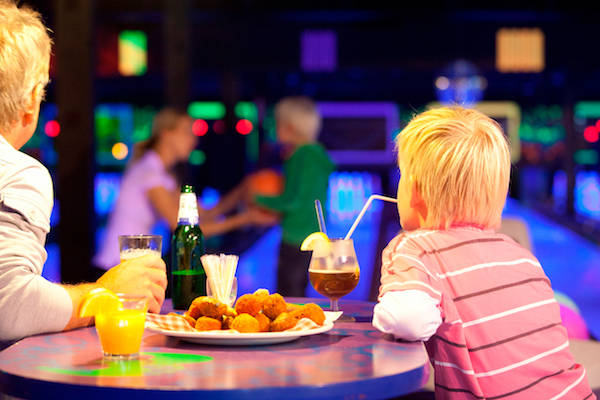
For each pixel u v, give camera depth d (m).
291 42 12.05
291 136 4.30
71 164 4.74
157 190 3.48
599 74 14.32
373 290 4.27
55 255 9.04
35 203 1.48
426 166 1.52
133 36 11.48
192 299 1.79
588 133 18.59
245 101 16.33
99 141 17.30
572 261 8.99
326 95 18.12
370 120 18.50
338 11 10.32
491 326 1.44
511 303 1.46
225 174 12.83
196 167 17.11
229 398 1.03
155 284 1.59
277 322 1.36
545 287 1.52
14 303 1.37
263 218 4.30
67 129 4.76
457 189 1.50
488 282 1.46
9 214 1.43
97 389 1.05
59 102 4.76
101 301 1.23
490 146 1.52
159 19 10.49
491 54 11.78
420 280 1.39
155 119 3.64
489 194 1.52
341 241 1.65
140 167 3.53
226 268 1.60
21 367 1.17
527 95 18.44
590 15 10.04
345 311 1.76
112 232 3.51
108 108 17.23
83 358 1.24
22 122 1.64
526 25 11.73
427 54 11.85
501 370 1.43
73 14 4.75
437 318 1.38
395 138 1.75
